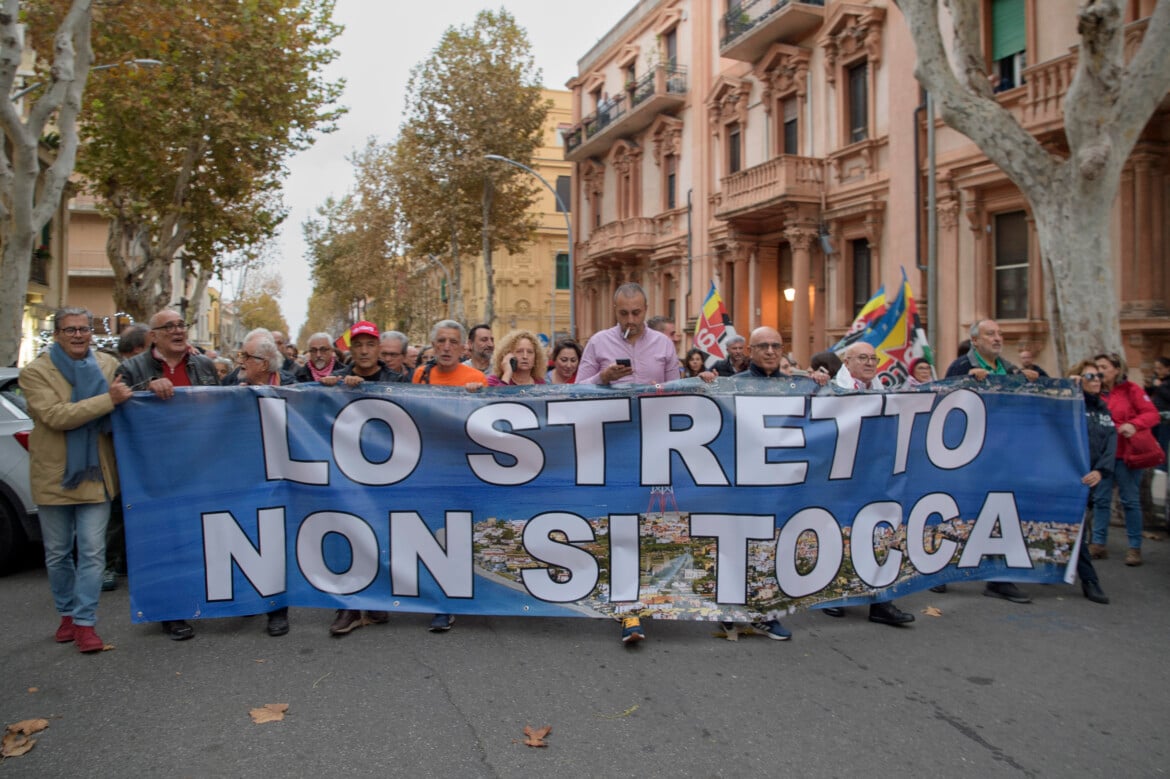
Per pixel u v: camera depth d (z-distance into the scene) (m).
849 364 5.93
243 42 18.84
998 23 13.88
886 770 3.38
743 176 18.95
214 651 4.70
